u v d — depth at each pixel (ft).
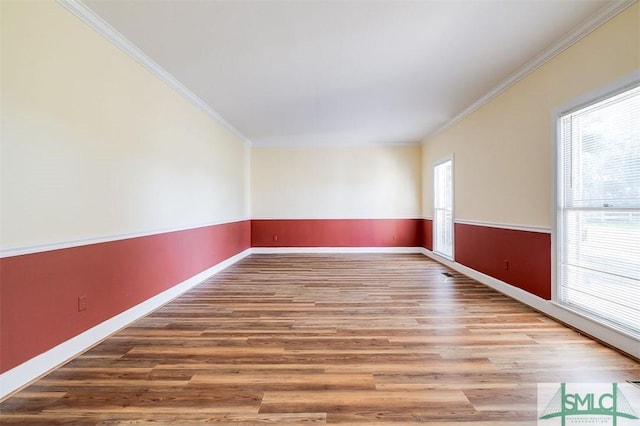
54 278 6.78
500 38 8.87
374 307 10.84
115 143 8.76
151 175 10.51
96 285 8.00
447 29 8.39
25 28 6.19
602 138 8.07
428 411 5.26
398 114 16.16
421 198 23.44
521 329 8.77
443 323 9.27
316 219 23.73
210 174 15.62
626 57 7.20
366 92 13.03
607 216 7.98
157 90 10.85
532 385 6.00
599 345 7.72
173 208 11.97
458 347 7.66
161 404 5.47
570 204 9.12
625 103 7.45
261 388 5.95
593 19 7.83
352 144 23.43
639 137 7.13
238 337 8.33
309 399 5.60
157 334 8.52
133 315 9.50
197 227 14.11
